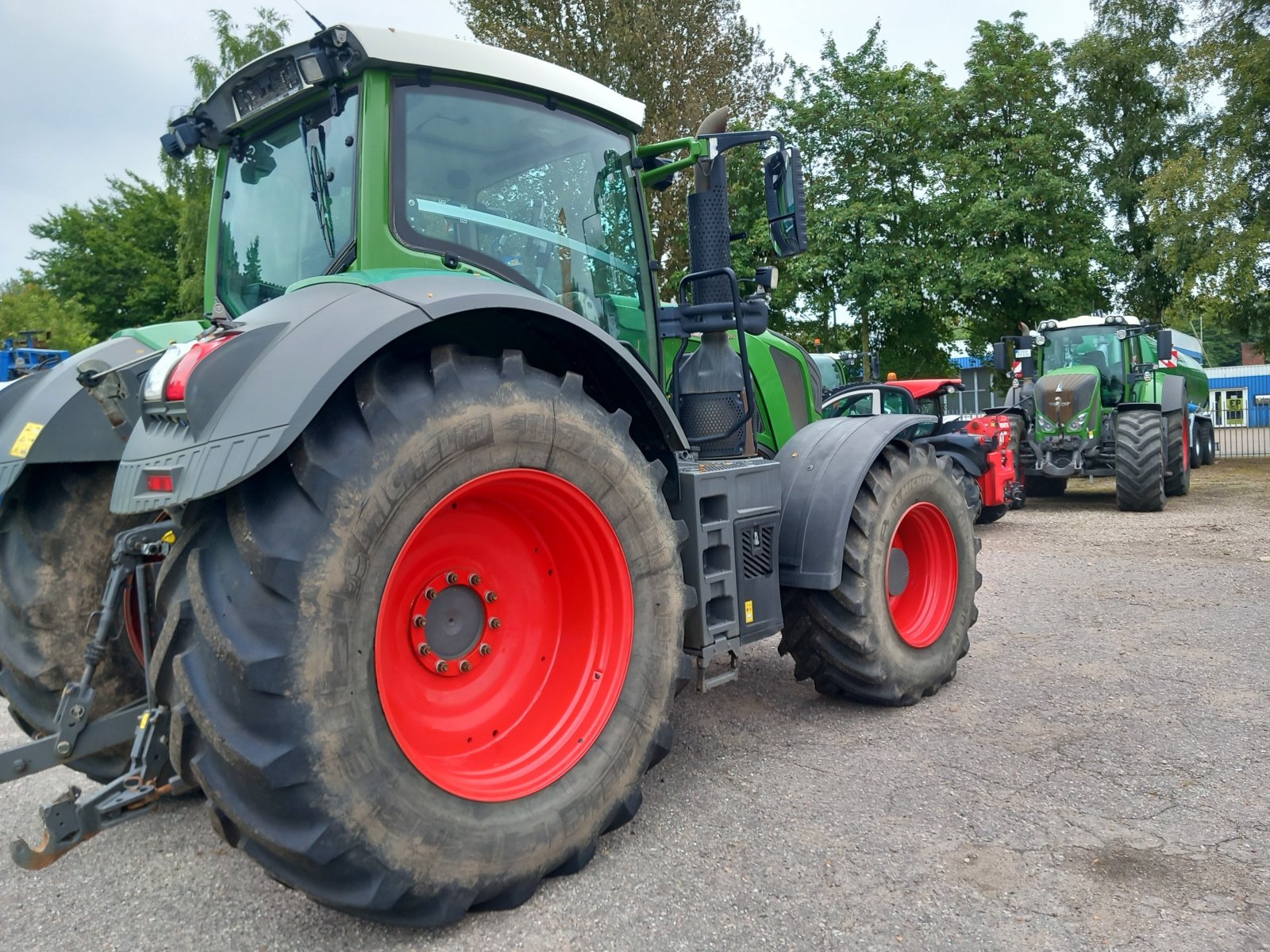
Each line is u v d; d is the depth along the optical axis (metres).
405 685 2.31
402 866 2.01
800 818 2.71
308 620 1.90
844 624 3.47
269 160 3.05
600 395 2.84
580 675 2.55
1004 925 2.11
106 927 2.28
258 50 21.50
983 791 2.85
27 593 2.69
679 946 2.07
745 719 3.63
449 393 2.18
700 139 3.44
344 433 2.04
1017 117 19.73
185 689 1.88
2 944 2.21
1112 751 3.14
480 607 2.48
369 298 2.17
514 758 2.42
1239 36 14.93
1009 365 12.48
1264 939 2.02
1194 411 15.57
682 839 2.60
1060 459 10.66
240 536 1.91
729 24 17.39
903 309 18.55
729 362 3.50
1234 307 15.74
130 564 2.31
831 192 19.44
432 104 2.70
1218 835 2.51
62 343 33.88
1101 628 4.92
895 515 3.62
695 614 2.92
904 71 19.88
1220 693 3.73
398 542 2.06
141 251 35.88
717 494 3.01
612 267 3.25
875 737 3.37
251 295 3.10
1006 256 18.28
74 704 2.17
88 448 2.72
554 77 2.96
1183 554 7.18
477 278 2.46
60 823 1.93
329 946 2.15
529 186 2.94
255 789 1.88
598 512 2.49
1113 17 20.59
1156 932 2.06
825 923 2.14
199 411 1.94
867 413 9.78
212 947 2.16
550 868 2.31
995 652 4.51
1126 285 20.58
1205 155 16.14
